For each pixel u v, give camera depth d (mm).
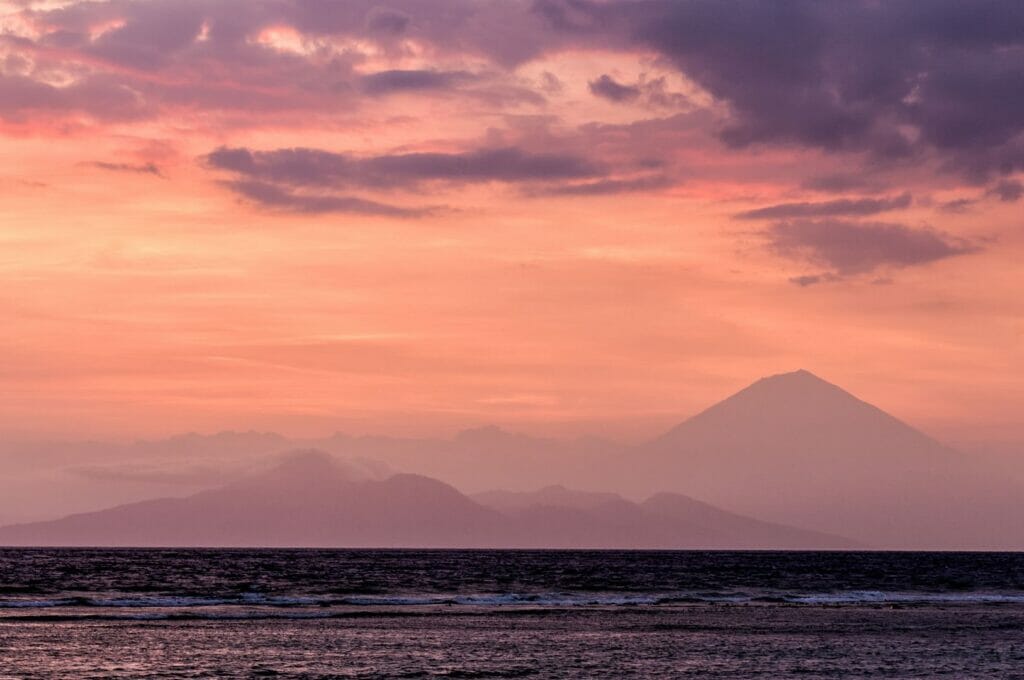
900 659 99062
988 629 123000
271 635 110188
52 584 175125
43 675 86812
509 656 98500
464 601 152875
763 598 166375
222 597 150375
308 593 162500
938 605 158000
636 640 109750
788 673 91312
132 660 93812
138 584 177625
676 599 161750
